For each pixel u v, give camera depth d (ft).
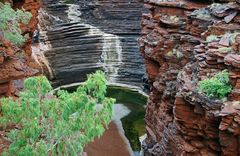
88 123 35.35
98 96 35.70
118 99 120.16
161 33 82.07
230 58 54.54
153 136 81.76
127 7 145.89
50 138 35.91
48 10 144.66
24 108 34.60
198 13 75.97
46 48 131.95
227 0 75.05
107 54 137.59
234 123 50.31
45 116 35.83
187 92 57.93
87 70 133.49
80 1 153.28
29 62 75.72
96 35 140.15
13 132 35.91
